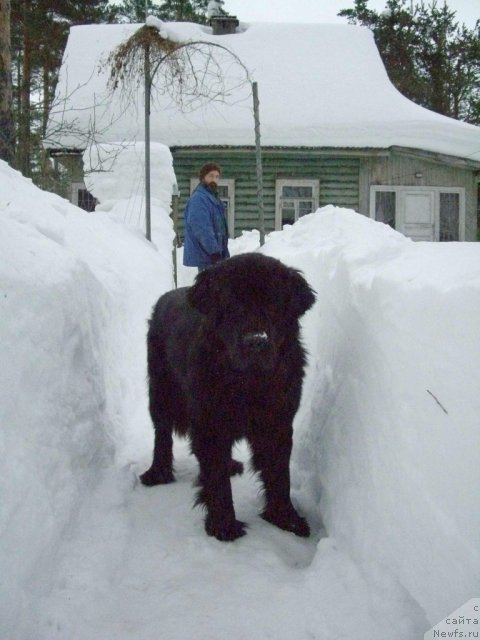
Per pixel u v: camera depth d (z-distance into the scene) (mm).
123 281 5535
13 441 2193
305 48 21156
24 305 2545
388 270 2746
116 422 3934
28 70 20781
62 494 2492
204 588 2449
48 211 4523
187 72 13070
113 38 21016
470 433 1840
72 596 2244
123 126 17188
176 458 4180
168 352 3658
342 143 17219
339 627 2123
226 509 2990
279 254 6281
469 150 17406
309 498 3301
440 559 1908
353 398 2957
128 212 9891
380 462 2459
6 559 1930
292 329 3092
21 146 9938
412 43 31703
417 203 18094
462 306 1970
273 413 3078
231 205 17812
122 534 2789
